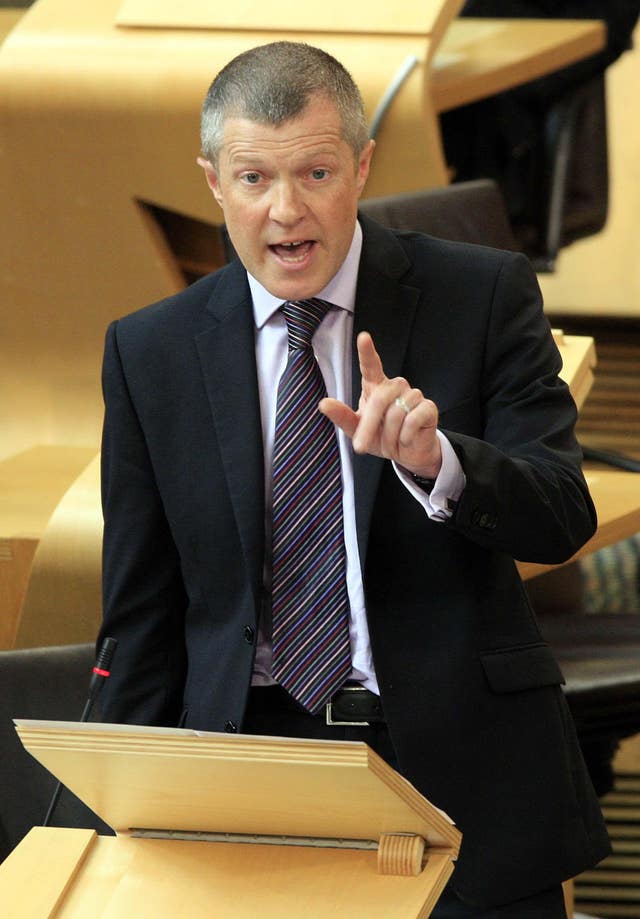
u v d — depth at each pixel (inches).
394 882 243.1
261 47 299.3
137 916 242.4
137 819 261.3
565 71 747.4
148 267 604.1
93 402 621.6
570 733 324.5
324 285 300.7
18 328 622.8
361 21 579.2
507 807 309.0
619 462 540.1
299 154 288.7
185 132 577.0
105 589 339.0
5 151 596.1
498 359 315.0
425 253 326.3
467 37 724.7
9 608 502.0
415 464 269.9
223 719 317.4
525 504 288.2
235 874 249.8
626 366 975.0
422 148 570.6
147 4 592.1
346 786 231.9
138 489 332.5
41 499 543.8
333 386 318.3
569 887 471.5
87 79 581.6
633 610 722.8
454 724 307.7
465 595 310.8
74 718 367.6
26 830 362.3
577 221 812.0
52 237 606.5
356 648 312.7
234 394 320.5
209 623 328.8
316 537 313.1
